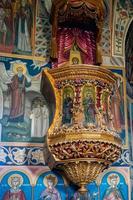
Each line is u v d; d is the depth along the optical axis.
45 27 7.34
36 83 7.03
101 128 5.73
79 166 5.79
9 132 6.64
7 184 6.37
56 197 6.46
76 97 5.95
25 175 6.48
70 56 7.09
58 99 6.06
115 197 6.68
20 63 7.06
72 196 6.50
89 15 6.80
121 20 7.73
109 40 7.57
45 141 6.01
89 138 5.55
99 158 5.73
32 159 6.59
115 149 5.80
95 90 6.04
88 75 6.05
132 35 7.98
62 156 5.72
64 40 7.16
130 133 7.38
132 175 7.04
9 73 6.96
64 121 5.86
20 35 7.20
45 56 7.19
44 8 7.44
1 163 6.45
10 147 6.56
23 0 7.39
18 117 6.77
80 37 7.23
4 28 7.16
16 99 6.86
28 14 7.34
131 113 7.59
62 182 6.57
